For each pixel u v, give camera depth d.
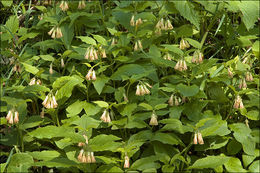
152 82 1.02
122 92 0.97
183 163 0.90
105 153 0.92
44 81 1.03
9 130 0.98
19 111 0.93
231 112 0.97
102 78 0.99
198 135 0.88
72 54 1.04
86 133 0.90
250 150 0.90
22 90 0.95
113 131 0.97
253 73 1.02
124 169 0.89
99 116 0.97
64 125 0.93
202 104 0.95
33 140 0.95
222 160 0.87
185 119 0.95
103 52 1.00
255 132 0.91
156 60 1.02
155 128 0.98
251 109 0.97
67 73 1.07
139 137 0.91
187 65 0.98
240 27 1.08
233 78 1.00
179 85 0.95
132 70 0.99
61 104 0.95
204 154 0.94
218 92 0.97
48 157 0.89
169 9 1.06
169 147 0.92
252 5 1.02
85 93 1.01
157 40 1.08
